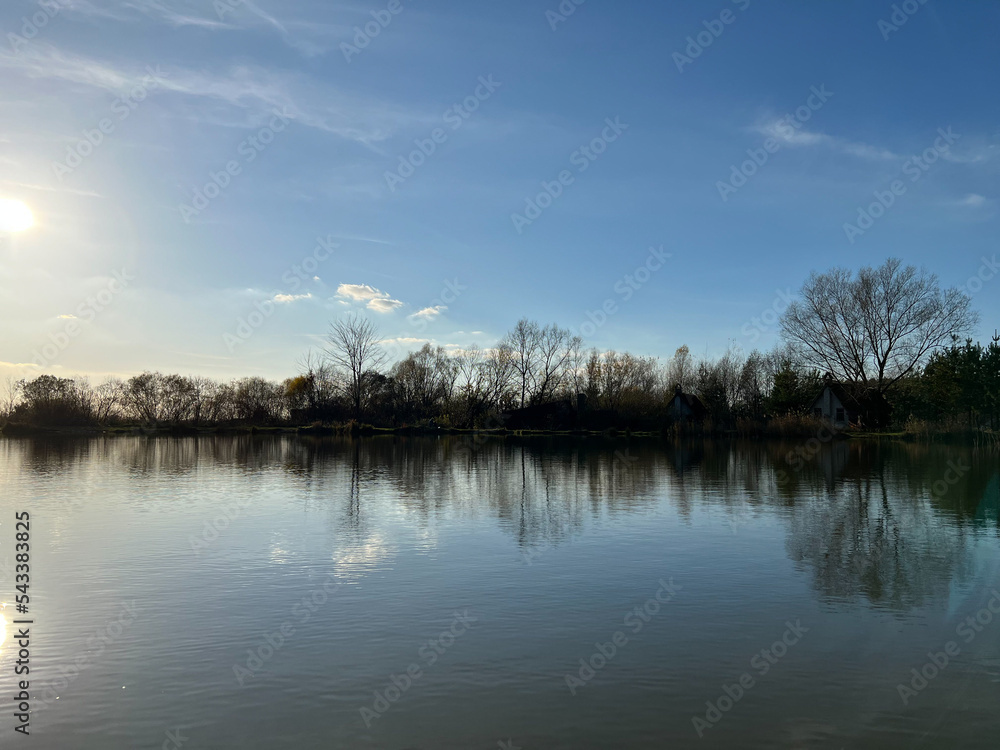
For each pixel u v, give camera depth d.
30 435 73.31
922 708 8.86
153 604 12.94
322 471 37.03
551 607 12.80
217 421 84.38
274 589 13.92
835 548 17.61
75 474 34.91
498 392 89.75
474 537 18.97
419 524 20.88
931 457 44.31
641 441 67.88
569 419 84.38
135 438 72.25
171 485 30.33
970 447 52.69
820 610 12.66
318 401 87.62
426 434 80.38
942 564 15.93
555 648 10.80
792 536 19.11
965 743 8.02
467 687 9.43
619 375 89.19
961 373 57.59
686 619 12.16
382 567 15.67
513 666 10.12
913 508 23.75
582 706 8.88
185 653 10.59
